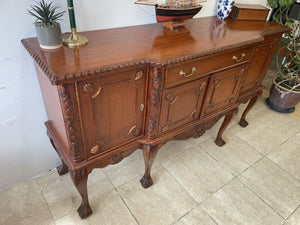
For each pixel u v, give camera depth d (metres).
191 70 1.00
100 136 0.94
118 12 1.13
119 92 0.88
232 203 1.33
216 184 1.44
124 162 1.53
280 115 2.15
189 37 1.11
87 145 0.92
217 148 1.72
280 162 1.64
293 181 1.50
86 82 0.75
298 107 2.29
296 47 2.00
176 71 0.95
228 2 1.42
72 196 1.29
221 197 1.36
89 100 0.80
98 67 0.74
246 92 1.58
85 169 0.98
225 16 1.49
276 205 1.34
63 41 0.90
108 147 1.01
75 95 0.76
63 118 0.81
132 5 1.16
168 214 1.24
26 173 1.32
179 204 1.30
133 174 1.46
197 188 1.40
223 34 1.19
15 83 1.01
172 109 1.09
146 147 1.15
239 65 1.24
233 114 1.53
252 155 1.68
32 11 0.91
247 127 1.96
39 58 0.77
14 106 1.06
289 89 2.02
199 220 1.23
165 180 1.43
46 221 1.17
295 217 1.28
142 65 0.84
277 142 1.82
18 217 1.17
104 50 0.89
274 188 1.44
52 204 1.24
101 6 1.06
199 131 1.38
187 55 0.90
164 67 0.88
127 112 0.97
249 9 1.48
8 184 1.29
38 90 1.10
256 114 2.13
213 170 1.53
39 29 0.79
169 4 1.19
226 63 1.14
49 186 1.33
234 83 1.31
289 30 1.42
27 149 1.24
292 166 1.61
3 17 0.85
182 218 1.23
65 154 0.98
